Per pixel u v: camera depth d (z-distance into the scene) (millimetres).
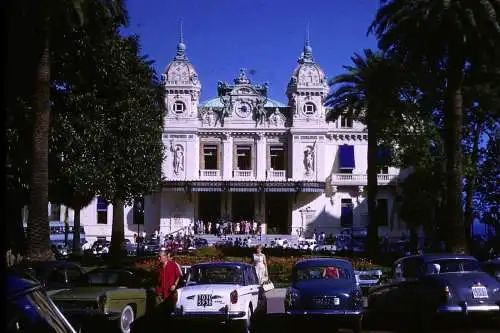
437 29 27031
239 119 66438
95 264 30469
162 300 16250
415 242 43250
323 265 16250
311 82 66062
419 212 41375
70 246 57281
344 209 65938
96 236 65000
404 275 16328
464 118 40219
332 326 16484
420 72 32125
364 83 38656
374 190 38438
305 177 65312
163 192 64750
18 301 5500
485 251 41406
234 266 15883
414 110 37531
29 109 24812
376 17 30844
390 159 43875
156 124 34906
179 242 50688
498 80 34406
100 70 28094
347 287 14961
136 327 16047
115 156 30453
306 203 65812
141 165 32438
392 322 17375
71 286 15852
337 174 65500
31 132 25031
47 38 22438
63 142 27125
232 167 65938
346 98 42031
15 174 27109
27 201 29328
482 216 45625
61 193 34188
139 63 32875
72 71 27625
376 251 37438
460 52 27391
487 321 16266
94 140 28078
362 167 66188
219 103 70625
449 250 27219
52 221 62938
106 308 14297
